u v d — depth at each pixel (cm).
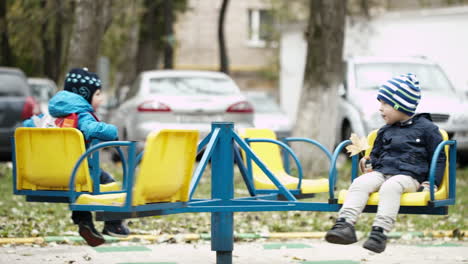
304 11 4247
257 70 5122
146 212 655
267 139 819
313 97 1762
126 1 2730
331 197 717
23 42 3011
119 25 3128
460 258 845
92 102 819
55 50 2969
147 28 3266
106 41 3347
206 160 720
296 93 3200
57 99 793
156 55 3306
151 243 952
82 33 1766
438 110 1800
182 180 678
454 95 1894
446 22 2428
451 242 984
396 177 698
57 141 721
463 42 2391
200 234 991
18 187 742
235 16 5122
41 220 1116
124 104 1914
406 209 700
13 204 1290
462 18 2389
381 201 686
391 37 2581
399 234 1012
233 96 1853
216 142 741
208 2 5081
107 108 2048
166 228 1060
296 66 3195
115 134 779
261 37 5084
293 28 3198
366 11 2645
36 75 3344
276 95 5119
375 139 752
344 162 1952
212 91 1864
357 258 851
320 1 1764
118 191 760
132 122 1800
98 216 653
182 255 861
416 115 737
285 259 844
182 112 1780
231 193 747
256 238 991
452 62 2416
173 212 678
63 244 931
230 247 753
